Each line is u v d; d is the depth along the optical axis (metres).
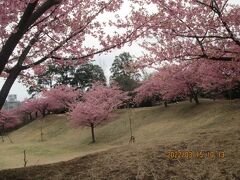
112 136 37.38
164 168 9.41
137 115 40.84
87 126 39.88
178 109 37.34
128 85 55.66
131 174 9.16
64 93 57.12
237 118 26.25
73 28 9.68
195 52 12.12
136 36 9.38
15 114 68.25
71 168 9.99
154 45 12.59
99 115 37.72
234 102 32.09
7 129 67.31
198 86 34.75
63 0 8.51
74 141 39.72
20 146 36.12
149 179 8.88
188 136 12.89
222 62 14.71
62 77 68.88
